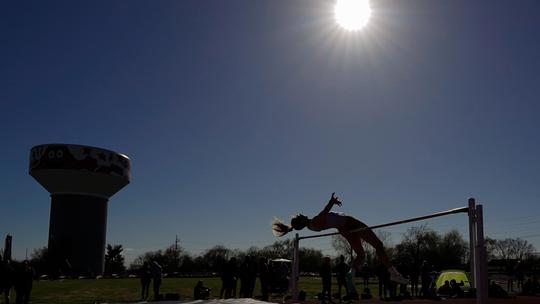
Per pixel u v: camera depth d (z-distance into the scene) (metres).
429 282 20.23
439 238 64.88
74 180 77.06
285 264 28.16
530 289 22.95
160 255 103.00
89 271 76.94
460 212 6.41
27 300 19.22
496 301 18.44
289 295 21.02
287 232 7.66
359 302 17.94
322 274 17.28
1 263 19.83
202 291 22.66
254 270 19.30
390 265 7.28
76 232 76.94
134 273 85.38
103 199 80.62
